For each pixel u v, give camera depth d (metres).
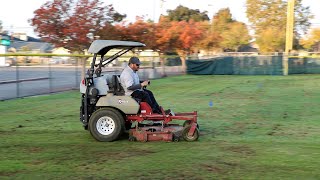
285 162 6.56
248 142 8.08
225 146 7.70
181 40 36.97
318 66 37.38
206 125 10.07
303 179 5.71
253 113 12.10
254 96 17.03
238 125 10.06
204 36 44.38
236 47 72.31
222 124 10.21
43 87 21.77
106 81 8.45
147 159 6.77
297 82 25.88
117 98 8.16
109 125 8.16
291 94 17.81
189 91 19.61
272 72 36.84
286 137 8.57
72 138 8.56
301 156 6.93
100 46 8.37
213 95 17.56
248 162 6.56
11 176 5.90
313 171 6.07
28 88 21.16
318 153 7.14
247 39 70.00
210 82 26.25
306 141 8.16
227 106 13.77
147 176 5.86
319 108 13.10
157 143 7.99
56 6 21.98
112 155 7.07
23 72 34.34
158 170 6.14
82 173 6.03
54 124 10.34
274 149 7.45
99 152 7.29
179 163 6.52
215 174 5.93
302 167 6.28
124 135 8.73
